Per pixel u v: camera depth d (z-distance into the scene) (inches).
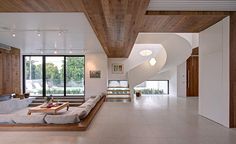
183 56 381.4
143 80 452.4
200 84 254.1
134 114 256.8
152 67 445.4
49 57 463.8
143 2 135.1
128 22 184.5
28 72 463.2
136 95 496.1
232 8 176.6
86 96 432.8
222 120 200.1
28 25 205.5
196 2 161.8
